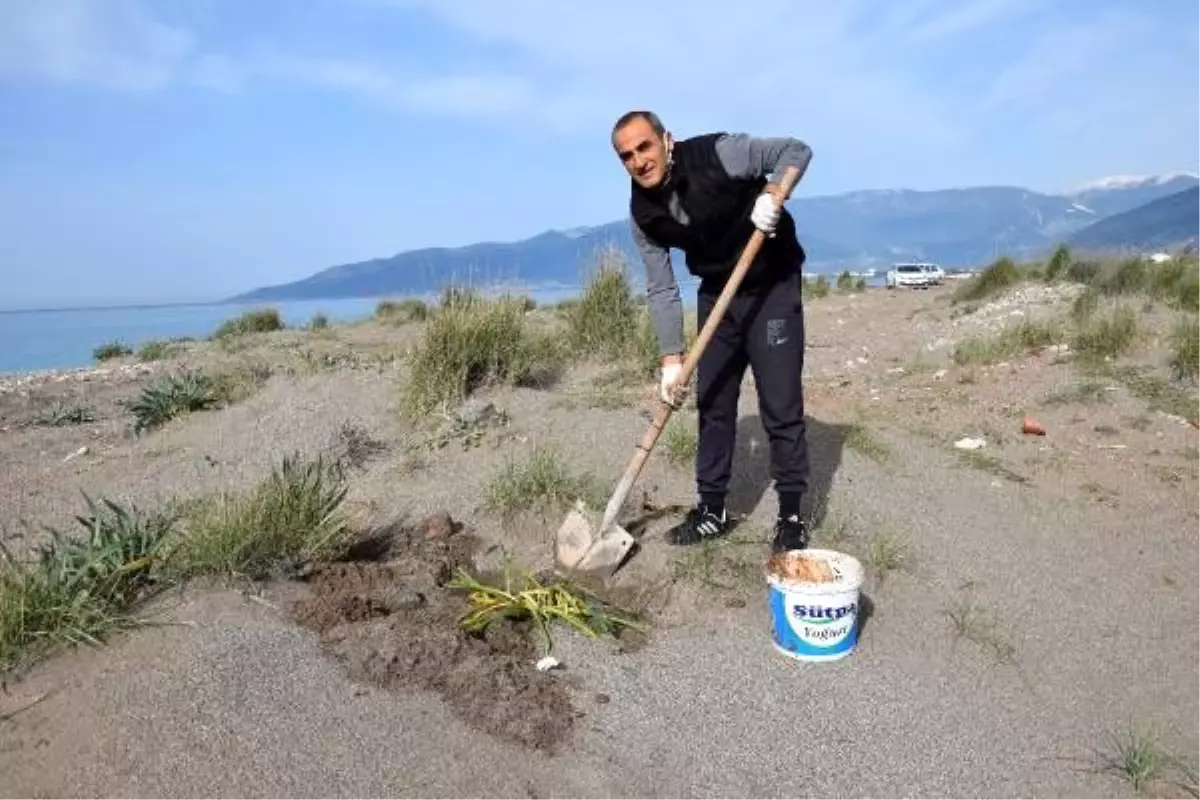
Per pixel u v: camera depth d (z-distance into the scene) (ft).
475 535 14.64
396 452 18.47
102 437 23.93
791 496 12.71
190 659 9.56
